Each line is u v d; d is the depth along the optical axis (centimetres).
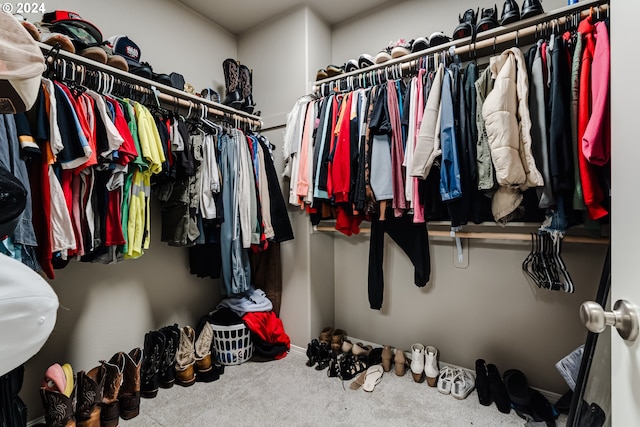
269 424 137
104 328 162
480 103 128
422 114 145
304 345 208
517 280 165
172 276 196
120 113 131
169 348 167
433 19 191
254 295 208
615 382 46
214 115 199
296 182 186
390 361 186
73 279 151
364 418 141
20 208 65
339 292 230
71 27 130
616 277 46
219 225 180
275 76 219
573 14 126
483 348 175
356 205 162
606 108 98
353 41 222
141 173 145
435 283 190
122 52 151
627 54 45
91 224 127
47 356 142
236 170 182
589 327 44
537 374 160
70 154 112
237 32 238
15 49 62
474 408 148
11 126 96
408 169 147
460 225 133
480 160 126
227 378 176
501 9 170
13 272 61
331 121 174
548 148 115
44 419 140
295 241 213
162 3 192
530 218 143
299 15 207
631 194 43
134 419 140
